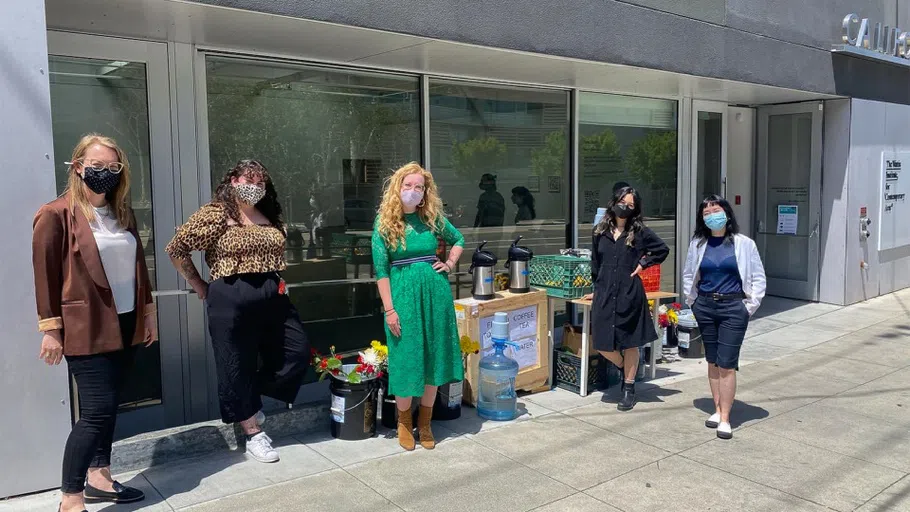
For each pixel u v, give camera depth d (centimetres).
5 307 359
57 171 439
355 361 580
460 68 596
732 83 721
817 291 954
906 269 1064
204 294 409
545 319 568
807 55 805
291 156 541
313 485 391
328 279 568
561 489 391
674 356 696
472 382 526
